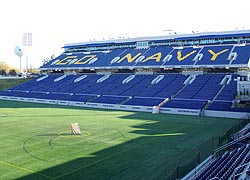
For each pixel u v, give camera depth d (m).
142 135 34.53
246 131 31.89
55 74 92.19
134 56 81.38
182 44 81.81
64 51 106.06
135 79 72.75
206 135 34.62
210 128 39.00
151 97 60.44
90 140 32.06
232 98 52.78
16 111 55.59
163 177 21.28
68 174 22.06
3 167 23.50
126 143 30.80
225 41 75.88
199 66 66.25
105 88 71.25
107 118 47.34
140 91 64.88
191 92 58.84
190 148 28.75
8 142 31.28
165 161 24.91
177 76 68.69
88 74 84.75
